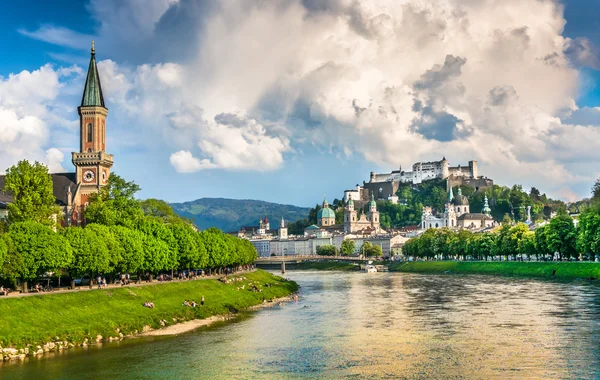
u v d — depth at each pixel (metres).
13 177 193.00
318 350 134.50
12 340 130.00
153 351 134.50
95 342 143.62
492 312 183.38
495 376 110.25
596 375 109.12
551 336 141.75
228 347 138.38
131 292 183.62
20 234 160.88
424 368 116.75
